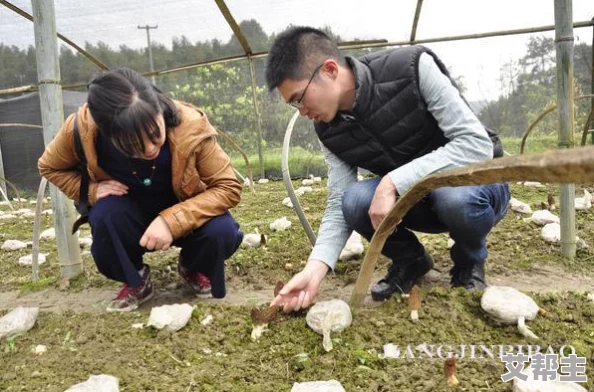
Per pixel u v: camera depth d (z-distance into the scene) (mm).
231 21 5340
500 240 2928
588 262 2521
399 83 1825
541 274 2402
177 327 1860
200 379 1539
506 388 1396
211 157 2029
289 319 1880
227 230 2086
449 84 1811
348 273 2586
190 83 8430
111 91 1564
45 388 1541
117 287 2531
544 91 9094
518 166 740
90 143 1899
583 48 7379
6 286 2703
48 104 2418
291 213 4383
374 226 1830
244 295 2381
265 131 8523
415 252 2205
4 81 7480
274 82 1742
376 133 1938
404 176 1748
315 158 8195
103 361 1687
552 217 3102
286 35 1728
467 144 1757
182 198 2092
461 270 2164
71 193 2127
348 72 1805
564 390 1288
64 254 2643
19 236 4219
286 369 1575
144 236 1970
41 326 2020
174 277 2662
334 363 1570
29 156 8461
